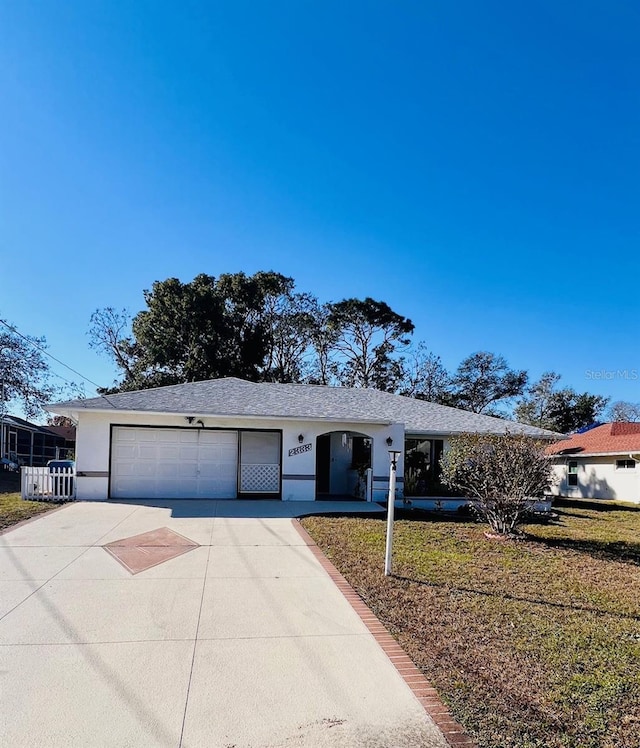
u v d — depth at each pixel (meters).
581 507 19.05
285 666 4.30
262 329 35.41
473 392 41.12
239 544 8.98
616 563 8.61
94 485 14.30
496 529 10.74
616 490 23.36
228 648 4.65
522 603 6.18
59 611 5.50
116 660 4.35
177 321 32.62
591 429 31.19
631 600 6.46
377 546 9.08
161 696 3.76
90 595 6.06
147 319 32.62
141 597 6.04
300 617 5.48
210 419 15.06
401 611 5.74
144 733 3.28
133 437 14.89
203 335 32.69
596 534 11.84
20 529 9.84
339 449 18.80
